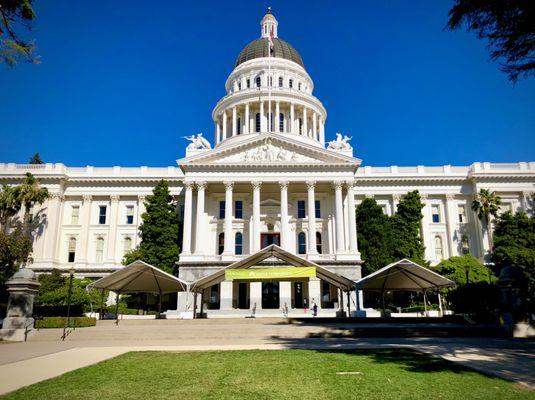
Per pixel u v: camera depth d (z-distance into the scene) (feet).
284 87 280.72
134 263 118.32
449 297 137.39
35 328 99.86
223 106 276.00
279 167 201.98
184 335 92.32
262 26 325.01
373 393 36.27
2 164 234.17
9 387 40.09
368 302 198.39
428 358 54.70
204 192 207.10
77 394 36.63
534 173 231.71
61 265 228.63
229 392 37.19
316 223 211.82
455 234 234.79
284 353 61.82
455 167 244.42
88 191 238.89
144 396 35.88
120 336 91.25
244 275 121.90
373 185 240.32
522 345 69.62
